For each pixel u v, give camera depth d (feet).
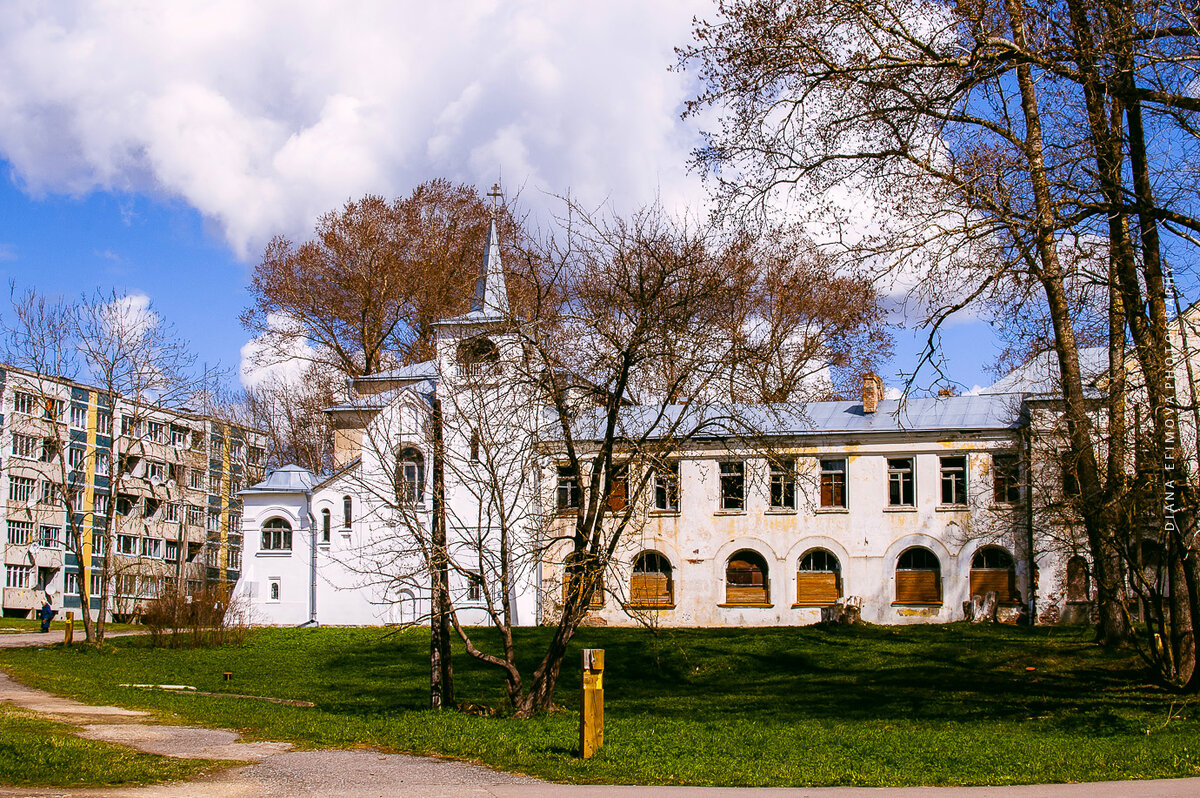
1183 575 94.22
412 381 157.07
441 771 55.88
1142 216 75.15
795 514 156.15
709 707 94.73
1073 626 137.90
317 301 192.54
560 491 158.81
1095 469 89.92
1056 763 58.75
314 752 62.13
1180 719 77.82
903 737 70.38
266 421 247.70
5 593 229.86
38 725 68.64
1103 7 70.49
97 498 249.55
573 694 101.81
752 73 81.87
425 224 192.85
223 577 282.97
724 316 83.66
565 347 81.00
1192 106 70.85
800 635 140.87
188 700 92.02
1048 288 78.59
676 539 158.71
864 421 156.56
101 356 153.58
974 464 151.23
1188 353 75.51
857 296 85.10
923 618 150.00
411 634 148.15
